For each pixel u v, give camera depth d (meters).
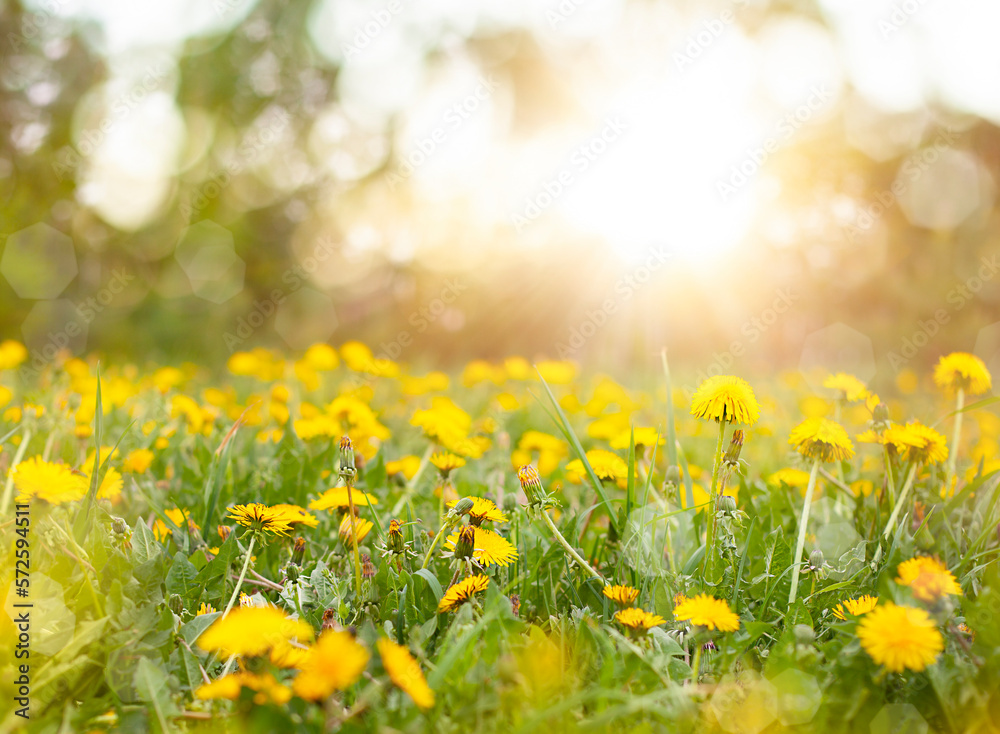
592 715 1.13
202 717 1.05
